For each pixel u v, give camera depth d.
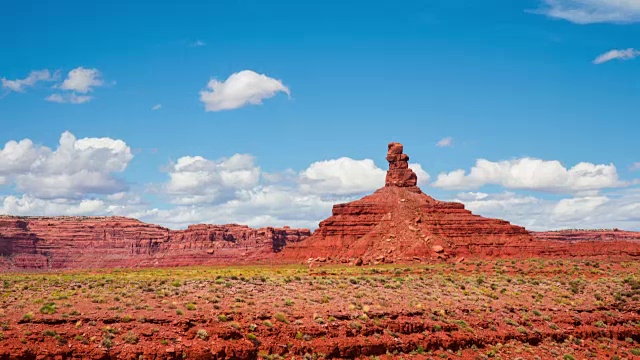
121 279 111.62
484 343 96.06
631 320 114.81
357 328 86.75
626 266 161.50
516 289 125.94
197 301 86.62
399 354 85.94
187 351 72.50
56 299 82.88
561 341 103.50
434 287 119.06
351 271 147.88
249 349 76.25
